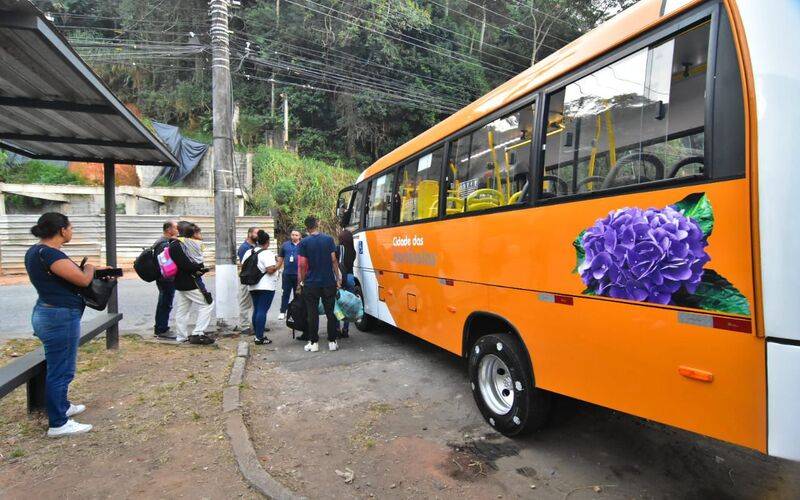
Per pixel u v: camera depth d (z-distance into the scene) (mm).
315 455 3389
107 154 5957
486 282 3836
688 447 3494
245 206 19031
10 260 14016
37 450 3346
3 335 6973
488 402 3793
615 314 2607
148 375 5016
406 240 5625
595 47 2904
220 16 7000
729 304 2055
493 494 2893
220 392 4535
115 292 6035
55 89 3918
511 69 27578
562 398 3748
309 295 6258
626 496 2863
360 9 21094
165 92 25078
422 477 3084
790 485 2980
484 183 4059
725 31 2146
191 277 6441
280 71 24047
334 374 5297
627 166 2668
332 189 21141
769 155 1929
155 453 3318
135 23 22922
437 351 6285
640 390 2469
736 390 2035
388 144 26266
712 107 2156
